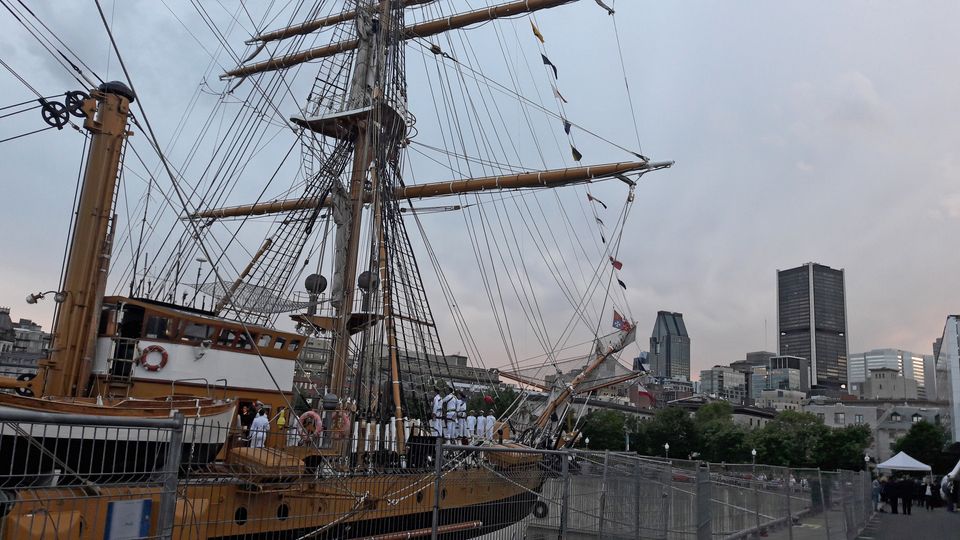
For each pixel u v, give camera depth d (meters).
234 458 11.93
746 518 17.72
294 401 22.00
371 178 26.05
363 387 22.09
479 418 25.27
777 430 110.75
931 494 44.50
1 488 5.20
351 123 26.73
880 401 179.12
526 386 29.28
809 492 21.00
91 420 4.91
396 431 20.62
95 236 13.09
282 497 12.13
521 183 31.02
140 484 5.43
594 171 29.62
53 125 12.87
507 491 11.27
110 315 15.05
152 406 11.53
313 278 25.84
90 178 13.16
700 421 131.88
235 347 17.05
